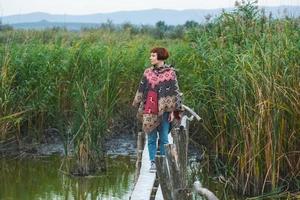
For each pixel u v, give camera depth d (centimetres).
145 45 2130
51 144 1884
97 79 1708
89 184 1515
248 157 1348
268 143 1301
